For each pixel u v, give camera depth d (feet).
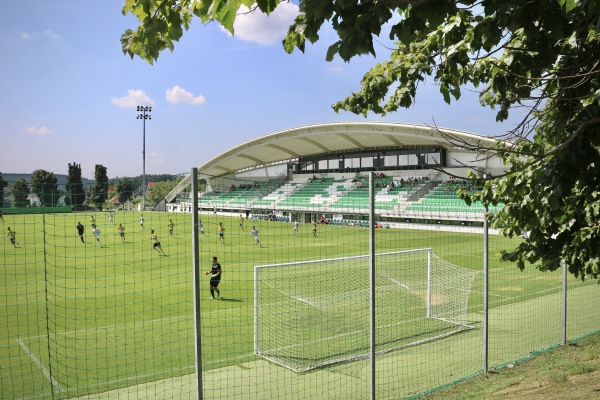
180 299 52.19
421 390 26.27
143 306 48.62
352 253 88.33
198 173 17.52
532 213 17.40
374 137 171.63
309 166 228.84
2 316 45.24
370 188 21.25
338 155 212.43
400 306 45.68
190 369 30.50
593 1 9.53
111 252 94.63
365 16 9.69
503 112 16.61
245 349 34.42
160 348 34.78
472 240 99.25
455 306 45.50
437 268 61.72
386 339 36.27
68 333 39.09
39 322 42.70
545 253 17.97
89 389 27.50
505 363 29.35
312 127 178.29
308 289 52.90
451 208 136.77
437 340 35.91
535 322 40.27
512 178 16.90
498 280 59.06
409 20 9.81
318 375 29.25
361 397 25.68
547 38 13.51
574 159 12.90
